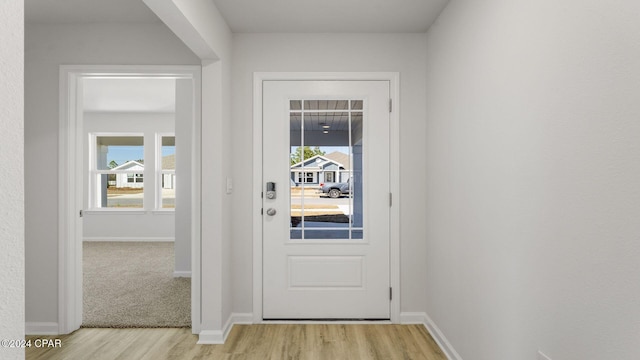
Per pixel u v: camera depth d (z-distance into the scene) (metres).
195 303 2.78
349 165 3.05
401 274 3.02
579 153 1.22
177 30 2.11
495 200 1.82
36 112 2.81
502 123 1.75
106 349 2.55
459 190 2.29
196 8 2.10
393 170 3.01
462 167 2.24
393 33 3.00
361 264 3.04
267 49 2.99
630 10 1.02
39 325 2.80
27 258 2.81
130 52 2.83
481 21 1.97
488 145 1.90
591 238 1.17
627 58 1.03
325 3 2.50
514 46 1.64
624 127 1.04
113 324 2.95
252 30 2.94
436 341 2.68
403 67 3.00
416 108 3.00
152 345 2.61
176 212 4.43
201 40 2.28
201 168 2.72
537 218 1.46
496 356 1.81
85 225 6.98
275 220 3.02
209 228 2.66
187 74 2.82
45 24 2.82
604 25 1.11
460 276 2.26
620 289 1.06
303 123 3.04
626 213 1.04
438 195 2.69
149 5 1.78
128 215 6.99
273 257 3.02
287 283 3.04
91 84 5.10
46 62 2.81
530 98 1.51
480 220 1.99
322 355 2.45
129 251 6.00
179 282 4.19
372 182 3.03
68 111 2.82
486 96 1.92
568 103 1.27
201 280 2.74
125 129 7.07
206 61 2.67
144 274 4.54
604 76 1.11
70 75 2.83
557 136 1.34
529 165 1.52
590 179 1.17
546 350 1.41
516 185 1.62
